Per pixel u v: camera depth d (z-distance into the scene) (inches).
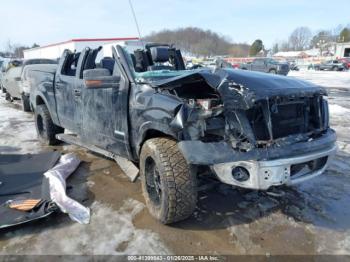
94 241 118.0
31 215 127.0
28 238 119.8
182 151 111.9
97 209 141.1
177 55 199.6
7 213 128.4
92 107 170.6
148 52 183.3
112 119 155.3
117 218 133.6
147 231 124.2
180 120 114.0
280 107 120.6
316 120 131.8
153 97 129.7
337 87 720.3
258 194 153.8
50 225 128.0
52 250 113.0
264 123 116.3
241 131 112.2
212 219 132.5
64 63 209.6
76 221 130.6
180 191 117.4
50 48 1235.9
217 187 158.7
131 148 148.6
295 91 122.5
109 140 161.8
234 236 121.2
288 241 118.3
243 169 111.3
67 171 176.4
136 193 156.3
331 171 184.7
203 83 143.3
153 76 142.1
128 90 143.4
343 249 113.9
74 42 1000.2
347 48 2405.3
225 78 121.5
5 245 115.8
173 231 124.3
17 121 339.0
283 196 152.3
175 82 128.4
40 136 246.5
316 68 1635.1
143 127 132.2
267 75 138.1
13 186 152.7
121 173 181.5
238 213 137.2
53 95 216.1
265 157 110.0
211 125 113.2
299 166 118.5
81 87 179.3
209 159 108.8
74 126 196.5
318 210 139.9
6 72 489.7
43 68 242.7
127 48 177.2
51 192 145.3
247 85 117.9
